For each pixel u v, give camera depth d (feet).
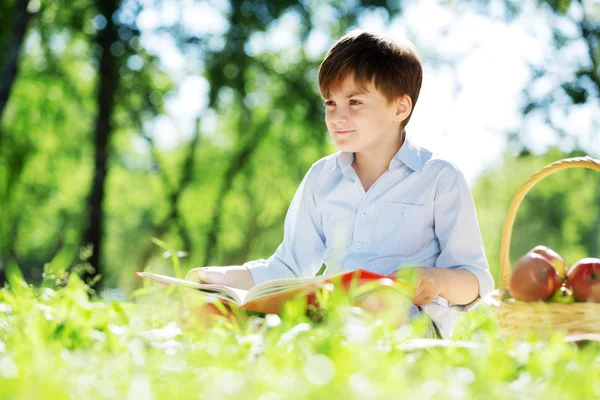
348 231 11.08
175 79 58.90
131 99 55.01
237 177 70.03
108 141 52.54
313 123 60.85
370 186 11.14
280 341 6.54
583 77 47.01
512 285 9.41
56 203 77.82
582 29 47.80
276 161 69.92
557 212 80.38
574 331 8.85
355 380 5.03
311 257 11.54
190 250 65.82
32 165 68.49
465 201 10.73
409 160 10.88
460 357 6.63
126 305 10.48
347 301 7.72
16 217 72.74
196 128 62.28
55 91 62.49
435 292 9.53
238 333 7.77
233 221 72.13
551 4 47.96
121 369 5.90
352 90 10.61
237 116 64.23
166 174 66.39
